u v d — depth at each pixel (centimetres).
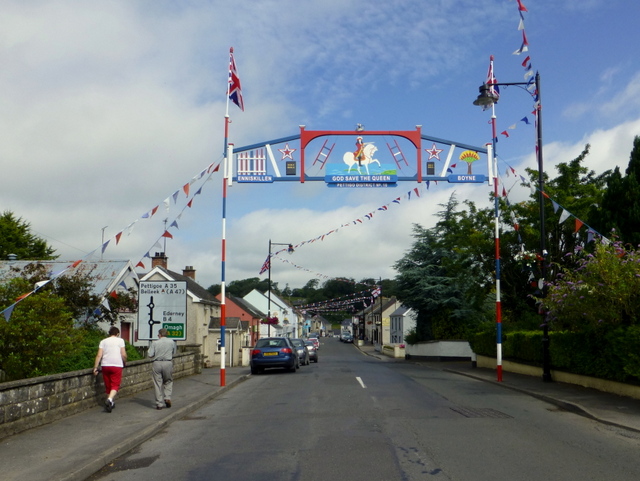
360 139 1828
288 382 1942
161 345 1219
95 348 1455
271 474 692
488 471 693
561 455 777
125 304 1997
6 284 1307
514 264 2536
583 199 2209
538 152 1770
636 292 1308
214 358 3728
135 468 746
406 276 3997
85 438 885
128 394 1434
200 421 1119
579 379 1630
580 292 1393
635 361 1257
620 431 959
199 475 698
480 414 1149
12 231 3922
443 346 3888
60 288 1788
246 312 6034
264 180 1822
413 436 911
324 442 868
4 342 1163
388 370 2631
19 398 930
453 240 2766
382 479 661
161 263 4016
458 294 3994
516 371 2192
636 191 1780
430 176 1839
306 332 11825
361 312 11381
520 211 2388
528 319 2475
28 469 699
